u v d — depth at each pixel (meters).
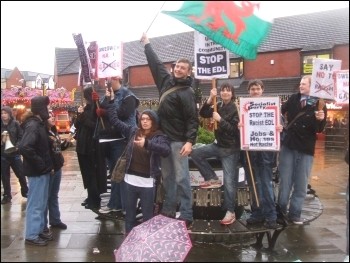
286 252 4.57
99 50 5.30
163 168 4.75
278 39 21.34
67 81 25.98
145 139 4.25
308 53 19.42
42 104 4.67
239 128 4.63
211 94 4.83
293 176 5.11
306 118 4.98
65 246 4.78
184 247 4.02
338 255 4.50
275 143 4.49
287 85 19.92
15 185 8.82
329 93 4.79
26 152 4.54
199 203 4.86
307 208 5.80
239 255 4.47
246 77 21.20
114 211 5.48
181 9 4.13
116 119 5.05
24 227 5.56
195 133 4.53
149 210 4.48
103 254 4.53
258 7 3.98
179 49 23.89
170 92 4.58
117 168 4.48
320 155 14.46
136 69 25.78
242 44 4.34
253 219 4.84
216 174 5.32
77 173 10.80
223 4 3.95
